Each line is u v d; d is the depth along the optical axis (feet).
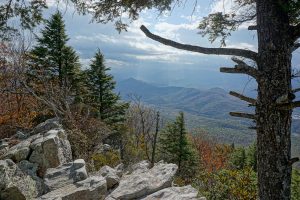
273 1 14.64
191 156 143.02
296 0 13.74
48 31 109.29
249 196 47.75
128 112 117.50
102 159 51.16
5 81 80.53
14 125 69.97
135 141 86.28
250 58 15.03
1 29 22.36
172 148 138.41
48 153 35.94
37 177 32.60
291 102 13.58
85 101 115.85
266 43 14.66
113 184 31.19
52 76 107.65
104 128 77.00
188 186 29.66
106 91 123.24
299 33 14.55
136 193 28.91
